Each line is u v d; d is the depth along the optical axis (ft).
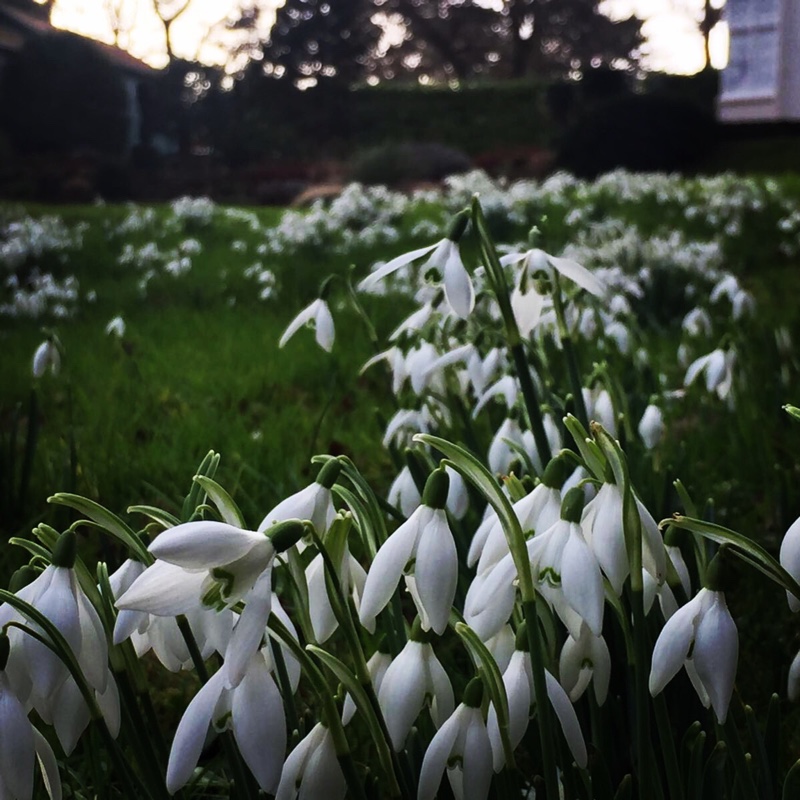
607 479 0.76
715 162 13.61
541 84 20.79
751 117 14.32
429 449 1.47
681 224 6.79
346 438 2.54
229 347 3.65
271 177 17.43
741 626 1.57
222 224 8.07
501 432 1.38
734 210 6.81
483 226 1.17
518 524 0.73
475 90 21.09
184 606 0.66
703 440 2.34
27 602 0.70
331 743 0.75
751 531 1.86
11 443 2.03
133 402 2.90
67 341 3.87
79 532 2.08
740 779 0.81
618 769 1.07
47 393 3.10
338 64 25.66
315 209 6.64
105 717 0.78
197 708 0.70
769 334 2.54
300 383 3.29
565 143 14.51
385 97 21.48
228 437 2.49
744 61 14.26
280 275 5.18
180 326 4.13
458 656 1.46
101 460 2.31
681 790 0.83
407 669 0.77
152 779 0.83
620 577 0.75
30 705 0.76
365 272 5.40
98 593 0.77
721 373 1.75
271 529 0.66
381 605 0.75
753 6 14.05
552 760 0.76
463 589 1.27
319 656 0.73
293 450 2.47
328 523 0.82
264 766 0.69
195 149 22.29
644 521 0.77
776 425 2.33
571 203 8.19
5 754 0.68
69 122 18.83
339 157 20.97
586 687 0.94
